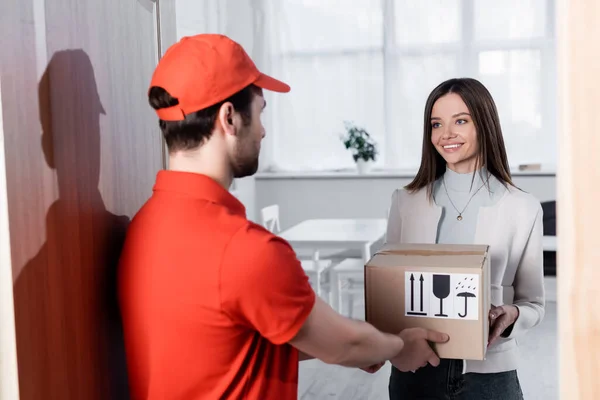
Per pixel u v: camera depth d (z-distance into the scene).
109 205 1.24
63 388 1.06
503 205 1.58
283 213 6.77
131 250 1.14
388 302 1.28
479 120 1.56
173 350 1.07
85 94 1.14
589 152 0.65
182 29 5.51
